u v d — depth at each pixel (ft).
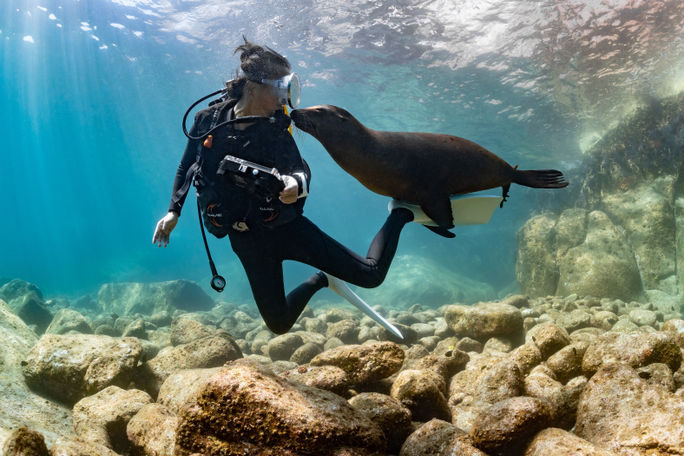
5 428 9.02
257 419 7.46
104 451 8.50
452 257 85.92
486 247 84.07
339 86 68.49
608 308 25.82
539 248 43.86
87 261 146.61
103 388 12.46
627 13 39.86
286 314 9.80
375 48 53.36
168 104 103.09
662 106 44.06
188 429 7.78
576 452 6.84
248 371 8.10
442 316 29.86
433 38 49.29
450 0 42.78
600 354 11.02
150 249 139.95
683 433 7.00
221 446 7.55
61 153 200.54
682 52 44.29
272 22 52.24
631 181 43.86
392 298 63.82
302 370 12.35
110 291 55.42
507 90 58.95
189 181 9.32
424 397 10.41
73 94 108.27
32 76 99.45
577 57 47.70
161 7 55.88
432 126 81.30
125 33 65.72
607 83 51.75
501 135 77.77
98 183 270.87
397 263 71.56
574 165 76.38
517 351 13.04
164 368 14.48
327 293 69.00
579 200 48.65
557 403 9.74
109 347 13.55
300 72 65.57
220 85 81.71
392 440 9.39
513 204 89.76
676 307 34.24
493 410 8.02
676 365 10.61
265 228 8.68
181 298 51.67
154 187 264.93
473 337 18.86
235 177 8.26
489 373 11.03
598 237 40.11
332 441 7.30
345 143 9.29
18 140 181.57
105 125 137.39
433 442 8.20
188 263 120.06
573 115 61.82
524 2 41.27
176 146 154.92
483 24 45.55
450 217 10.34
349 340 22.71
